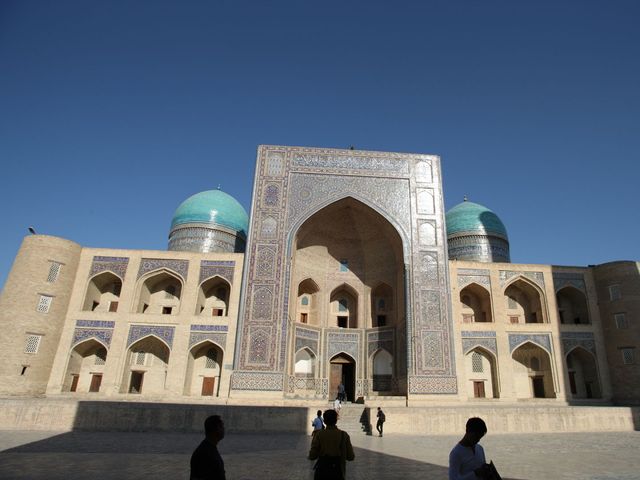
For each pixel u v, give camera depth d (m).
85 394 16.17
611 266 18.77
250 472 6.20
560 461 7.44
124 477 5.66
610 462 7.35
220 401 15.84
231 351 17.03
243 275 16.94
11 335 15.85
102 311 17.58
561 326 18.53
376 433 12.12
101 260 18.31
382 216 18.45
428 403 15.86
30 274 16.66
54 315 16.80
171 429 11.73
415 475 6.05
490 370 18.59
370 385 18.66
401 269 18.50
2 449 8.08
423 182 19.06
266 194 18.30
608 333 18.34
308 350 19.03
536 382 18.89
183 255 18.53
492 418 12.57
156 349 18.05
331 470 3.21
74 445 8.82
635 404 16.92
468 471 2.82
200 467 2.65
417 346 16.56
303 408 12.27
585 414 13.07
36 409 11.59
